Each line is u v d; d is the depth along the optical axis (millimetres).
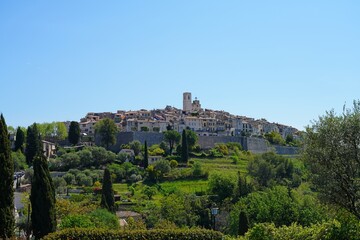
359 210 31734
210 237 46500
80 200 105562
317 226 32531
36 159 48125
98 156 170250
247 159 192125
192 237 46000
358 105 33812
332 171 32781
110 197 84438
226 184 121688
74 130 197250
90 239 42750
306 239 31703
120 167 162375
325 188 32812
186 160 180625
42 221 46969
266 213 66625
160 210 98500
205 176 159875
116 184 152875
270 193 75000
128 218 86688
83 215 63156
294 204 66688
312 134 34062
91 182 143625
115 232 43750
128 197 130750
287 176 145125
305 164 35156
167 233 45562
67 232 42125
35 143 153625
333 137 33094
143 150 190375
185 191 137625
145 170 162375
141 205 116125
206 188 144000
